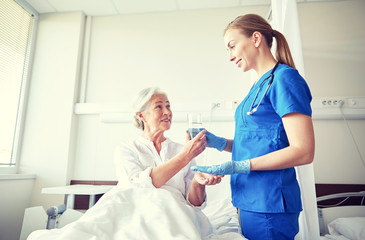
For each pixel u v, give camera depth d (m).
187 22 2.60
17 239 2.19
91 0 2.49
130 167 1.10
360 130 2.06
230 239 0.85
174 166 0.99
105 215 0.78
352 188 1.99
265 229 0.82
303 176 1.25
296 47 1.36
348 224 1.44
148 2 2.51
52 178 2.34
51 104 2.49
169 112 1.27
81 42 2.64
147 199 0.86
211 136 1.14
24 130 2.47
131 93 2.53
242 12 2.55
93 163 2.41
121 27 2.68
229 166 0.81
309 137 0.75
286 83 0.81
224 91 2.44
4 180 2.10
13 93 2.42
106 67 2.61
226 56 2.50
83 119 2.51
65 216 1.69
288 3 1.42
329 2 2.28
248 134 0.91
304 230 1.25
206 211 1.65
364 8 2.22
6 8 2.34
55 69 2.56
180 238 0.71
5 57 2.34
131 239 0.71
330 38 2.22
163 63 2.56
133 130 2.43
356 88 2.12
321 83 2.16
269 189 0.83
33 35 2.63
